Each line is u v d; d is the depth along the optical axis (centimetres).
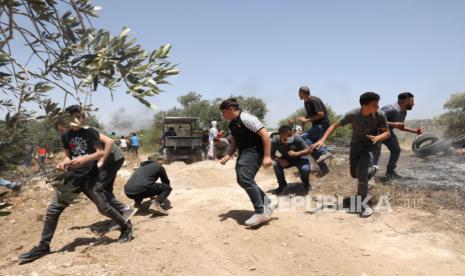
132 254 402
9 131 139
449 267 347
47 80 144
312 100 660
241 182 446
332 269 350
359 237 424
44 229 420
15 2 137
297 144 605
